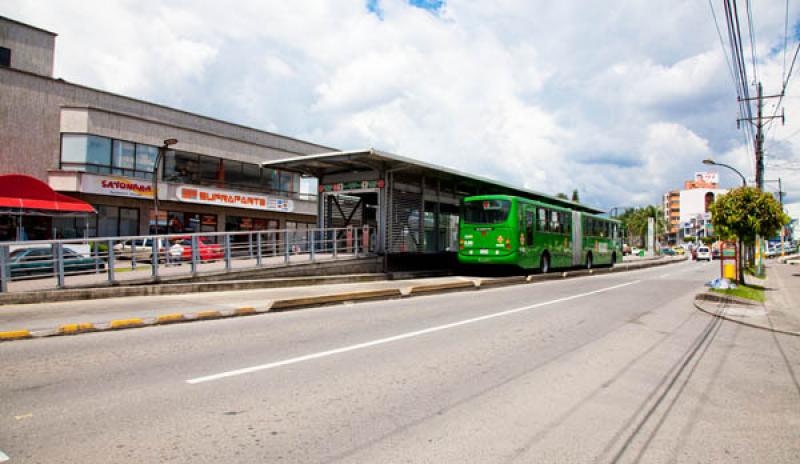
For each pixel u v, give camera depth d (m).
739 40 12.09
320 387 5.49
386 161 20.20
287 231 18.03
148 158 32.19
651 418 4.87
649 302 14.95
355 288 16.39
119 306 11.30
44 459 3.58
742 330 10.59
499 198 21.09
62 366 6.19
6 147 27.05
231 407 4.79
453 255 25.70
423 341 8.07
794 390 6.02
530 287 18.73
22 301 11.52
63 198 19.69
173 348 7.30
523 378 6.11
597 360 7.20
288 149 42.22
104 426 4.24
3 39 28.72
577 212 28.06
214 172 36.59
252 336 8.28
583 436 4.35
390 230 21.16
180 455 3.70
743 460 3.96
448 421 4.59
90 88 30.38
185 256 19.30
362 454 3.82
